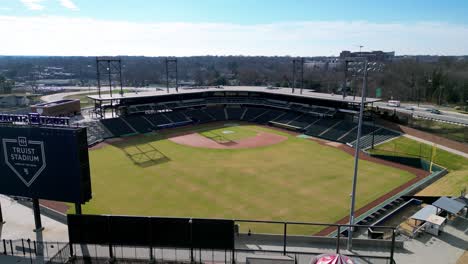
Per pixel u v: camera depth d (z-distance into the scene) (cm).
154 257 3206
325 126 9788
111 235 3081
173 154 7719
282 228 4422
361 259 3108
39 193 3650
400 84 16800
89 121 9531
